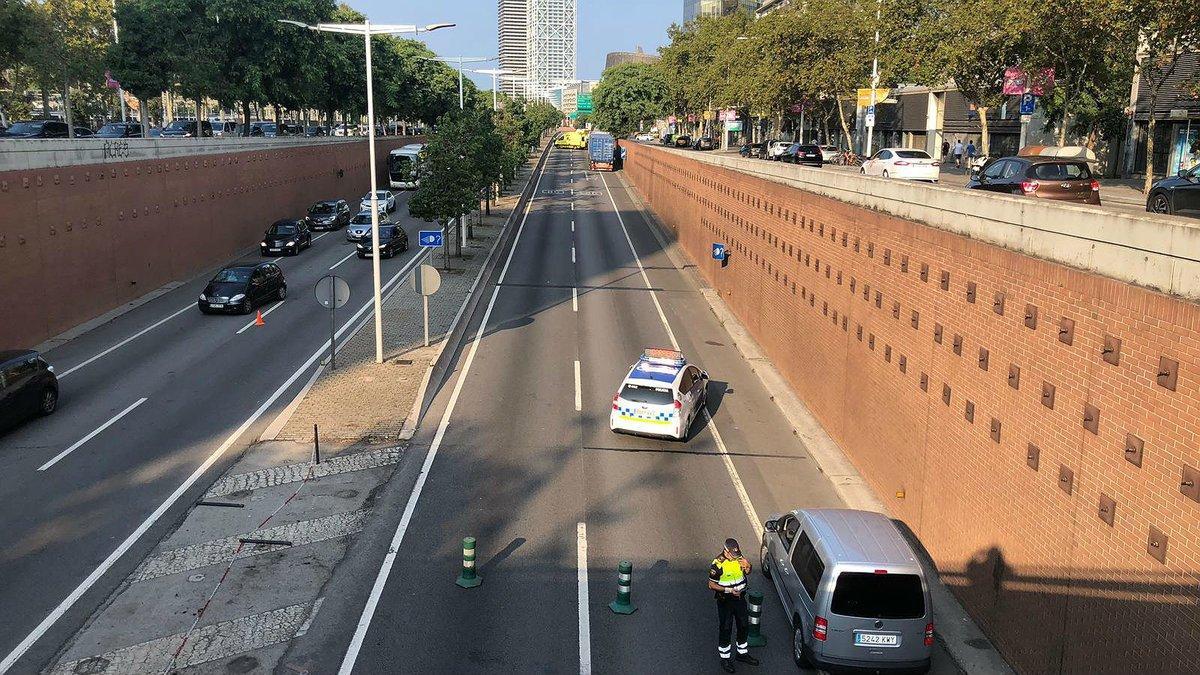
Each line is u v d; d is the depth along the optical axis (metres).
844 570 12.24
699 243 48.38
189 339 30.03
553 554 16.27
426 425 22.98
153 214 37.94
